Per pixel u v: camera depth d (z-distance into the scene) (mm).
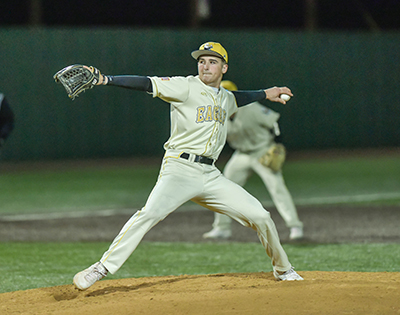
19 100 70875
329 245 28547
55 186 52688
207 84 17438
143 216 16609
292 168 64062
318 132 81938
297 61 80562
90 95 73312
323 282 16969
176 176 17031
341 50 82438
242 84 78438
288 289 15938
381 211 39125
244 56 78375
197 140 17109
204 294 15938
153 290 17188
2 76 70125
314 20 92625
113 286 18344
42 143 72062
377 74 84250
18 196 47594
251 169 31156
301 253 26703
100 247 28750
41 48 71375
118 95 74312
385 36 84188
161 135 76375
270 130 30703
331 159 71812
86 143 73688
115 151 74750
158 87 16625
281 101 19688
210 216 38906
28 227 34750
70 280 21875
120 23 98812
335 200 44562
